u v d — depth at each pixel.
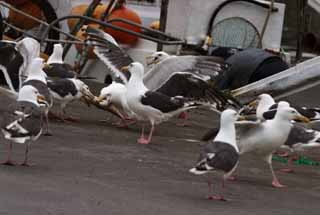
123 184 10.76
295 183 12.13
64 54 21.70
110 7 21.83
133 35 21.00
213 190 10.95
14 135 10.68
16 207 9.05
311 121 14.20
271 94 18.12
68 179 10.69
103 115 16.72
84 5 22.56
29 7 22.06
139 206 9.63
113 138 14.27
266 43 22.83
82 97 15.55
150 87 15.45
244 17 22.53
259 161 13.67
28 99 11.49
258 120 11.77
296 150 12.59
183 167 12.34
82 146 13.16
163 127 16.27
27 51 15.69
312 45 27.31
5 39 21.77
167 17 22.06
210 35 22.31
